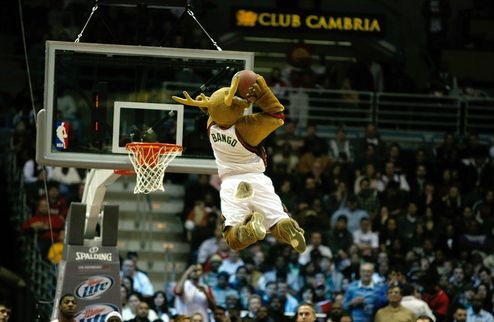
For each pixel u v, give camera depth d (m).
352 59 24.36
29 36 22.31
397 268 16.80
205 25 23.59
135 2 11.21
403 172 20.77
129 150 9.91
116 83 17.73
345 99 22.66
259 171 7.66
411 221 18.95
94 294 11.32
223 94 7.53
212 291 16.16
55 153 10.05
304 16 23.73
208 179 19.12
